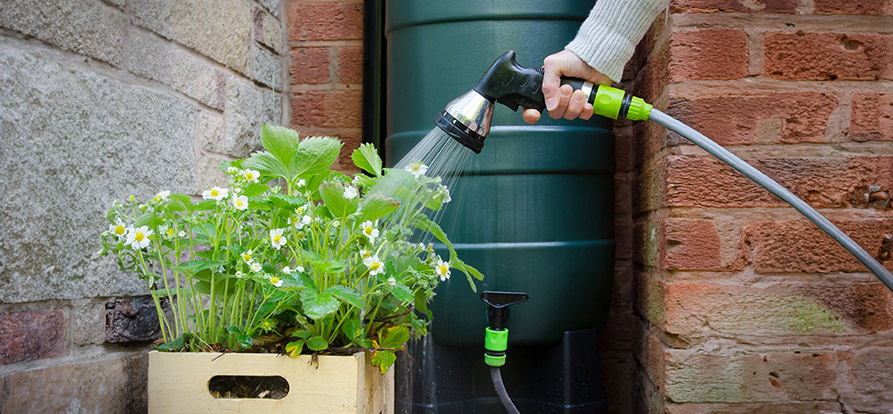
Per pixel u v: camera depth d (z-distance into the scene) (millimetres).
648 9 912
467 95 950
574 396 1408
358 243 920
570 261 1394
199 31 1294
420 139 1426
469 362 1462
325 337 928
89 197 948
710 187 1247
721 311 1247
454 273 1381
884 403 1228
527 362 1472
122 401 1017
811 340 1239
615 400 1705
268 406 870
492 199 1371
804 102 1246
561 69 935
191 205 915
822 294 1235
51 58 877
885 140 1238
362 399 891
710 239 1246
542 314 1378
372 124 1688
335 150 976
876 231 1228
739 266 1245
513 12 1367
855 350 1234
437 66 1408
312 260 825
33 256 845
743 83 1255
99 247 971
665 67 1304
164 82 1158
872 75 1243
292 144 958
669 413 1258
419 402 1427
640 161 1564
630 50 935
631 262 1692
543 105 951
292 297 885
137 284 1063
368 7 1694
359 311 946
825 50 1249
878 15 1247
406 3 1455
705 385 1246
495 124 1380
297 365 869
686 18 1261
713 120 1253
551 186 1386
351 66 1795
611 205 1525
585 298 1424
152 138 1109
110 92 995
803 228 1237
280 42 1765
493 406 1461
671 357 1255
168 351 913
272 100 1693
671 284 1256
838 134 1242
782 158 1243
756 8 1258
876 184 1233
